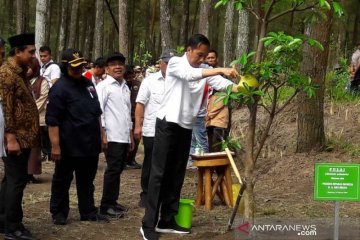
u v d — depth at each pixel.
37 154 7.88
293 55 4.54
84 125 6.07
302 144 9.18
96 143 6.21
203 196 7.24
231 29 15.84
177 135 5.71
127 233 6.09
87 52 28.83
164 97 5.70
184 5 22.62
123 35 15.41
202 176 7.20
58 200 6.29
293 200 7.38
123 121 6.63
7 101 5.31
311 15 4.70
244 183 5.20
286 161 8.96
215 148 8.66
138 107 7.05
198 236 5.87
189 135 5.82
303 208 6.91
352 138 9.46
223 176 7.17
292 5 4.83
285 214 6.56
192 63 5.38
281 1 4.69
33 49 5.53
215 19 25.36
